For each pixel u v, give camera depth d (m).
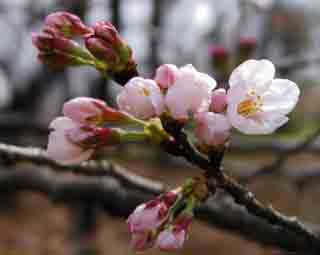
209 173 0.26
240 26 0.87
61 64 0.26
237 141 0.77
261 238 0.43
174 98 0.24
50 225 1.19
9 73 1.25
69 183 0.51
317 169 0.68
